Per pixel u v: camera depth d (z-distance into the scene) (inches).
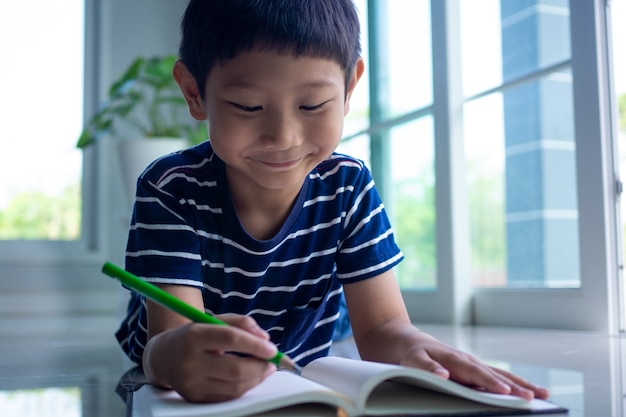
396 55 94.4
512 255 78.5
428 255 89.7
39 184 125.1
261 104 29.6
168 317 32.1
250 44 28.9
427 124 89.0
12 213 123.5
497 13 79.4
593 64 65.9
